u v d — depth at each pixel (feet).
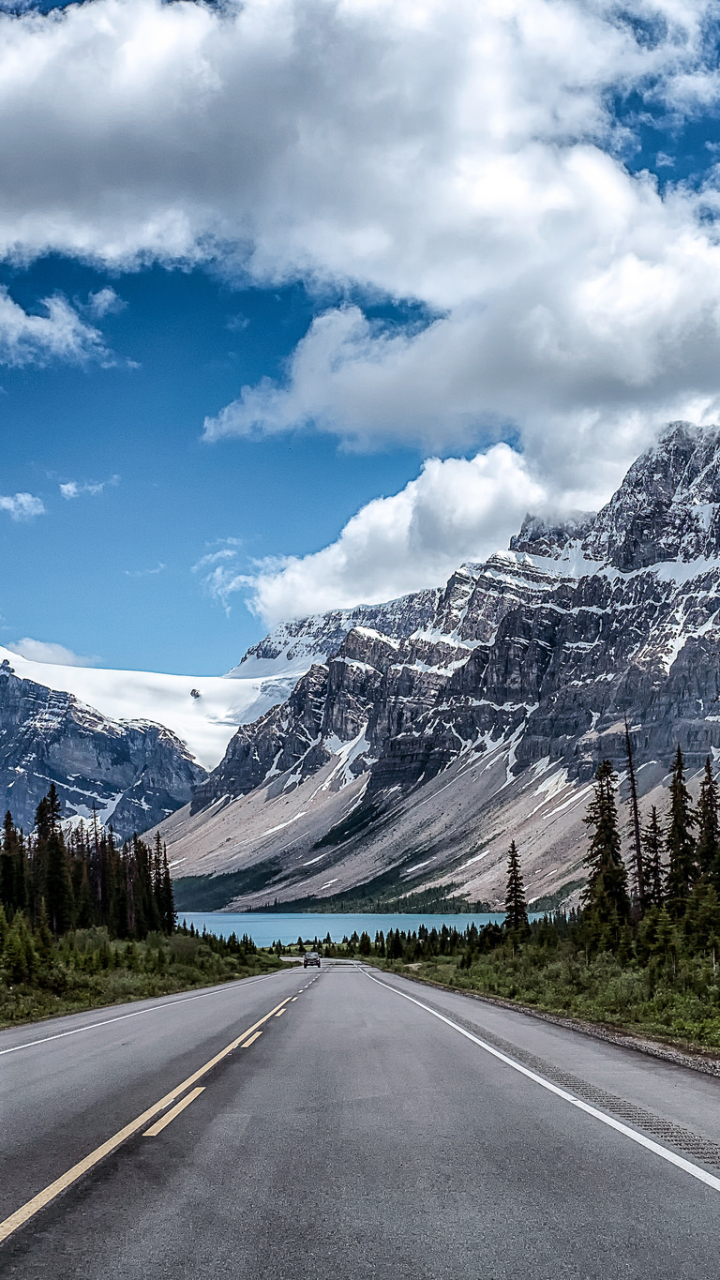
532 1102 38.55
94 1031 72.18
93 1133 31.94
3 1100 38.73
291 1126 33.30
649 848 241.14
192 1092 40.73
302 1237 20.93
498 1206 23.27
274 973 252.42
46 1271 18.76
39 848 400.88
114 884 413.59
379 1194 24.38
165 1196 24.11
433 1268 19.02
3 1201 23.61
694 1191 24.67
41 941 154.20
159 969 171.53
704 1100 39.19
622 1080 45.21
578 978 124.26
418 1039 64.44
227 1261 19.36
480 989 146.72
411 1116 35.37
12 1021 90.94
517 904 293.23
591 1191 24.70
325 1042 61.93
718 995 88.33
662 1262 19.34
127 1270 18.85
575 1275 18.65
